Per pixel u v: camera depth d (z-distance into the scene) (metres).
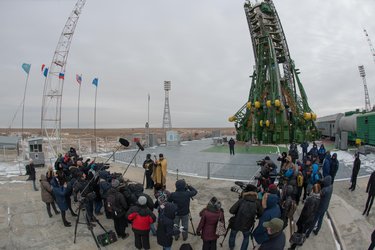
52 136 29.56
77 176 9.38
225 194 11.79
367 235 8.12
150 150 28.92
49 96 28.05
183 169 17.50
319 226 7.92
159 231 6.27
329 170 12.08
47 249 7.28
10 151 29.11
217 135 50.53
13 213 9.88
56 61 28.48
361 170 16.59
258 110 33.66
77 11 29.05
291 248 7.04
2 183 14.54
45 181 9.36
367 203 9.70
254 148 29.27
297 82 36.03
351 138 30.86
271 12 35.25
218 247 7.27
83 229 8.47
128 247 7.33
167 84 42.72
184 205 7.28
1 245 7.53
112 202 7.40
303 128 33.84
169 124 42.84
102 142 38.00
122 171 17.09
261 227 5.97
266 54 35.53
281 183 9.62
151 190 12.52
